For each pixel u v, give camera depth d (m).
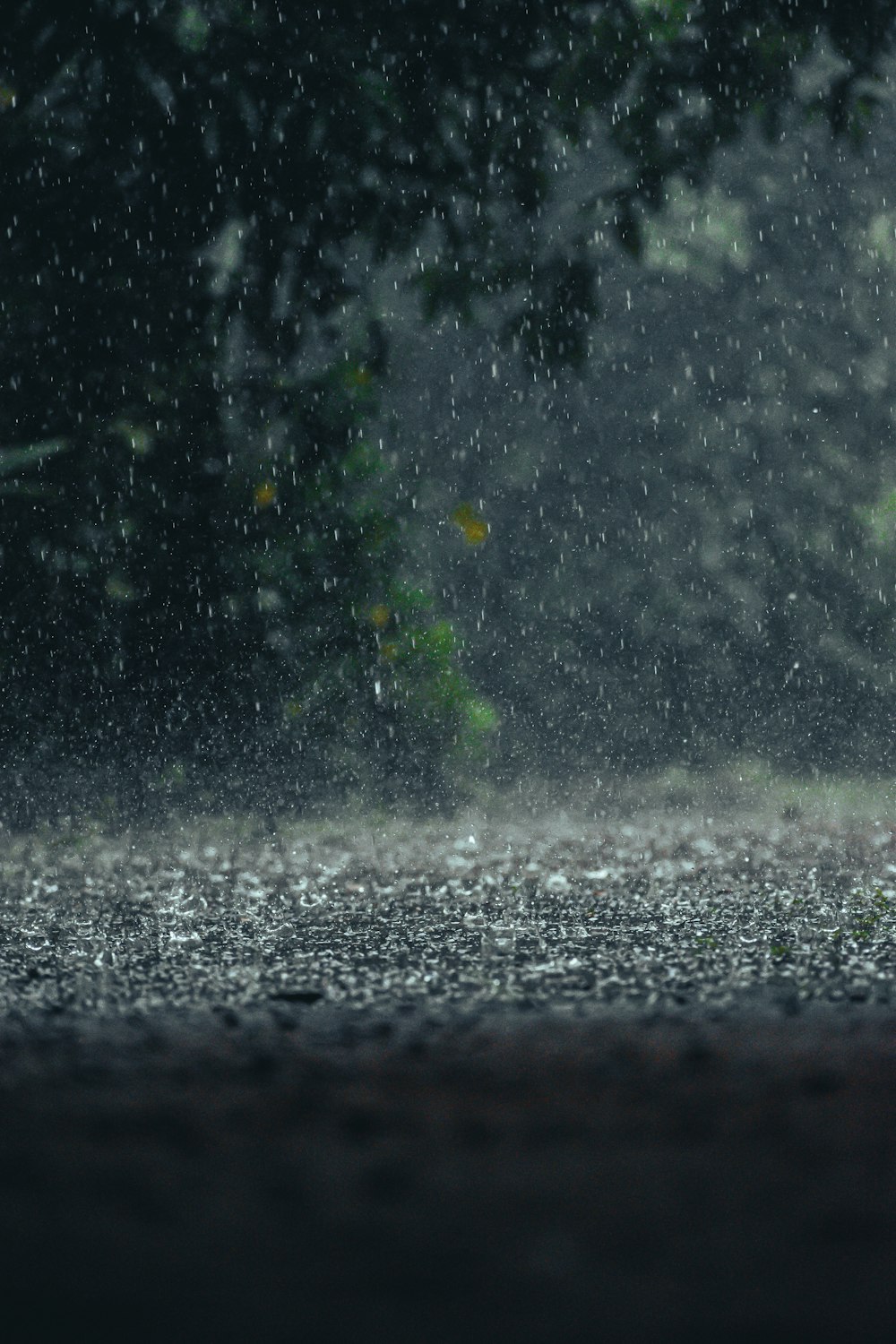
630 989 10.27
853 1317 4.34
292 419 25.64
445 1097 7.07
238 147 19.38
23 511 25.12
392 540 27.59
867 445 40.31
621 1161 5.96
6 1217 5.22
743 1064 7.74
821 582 39.00
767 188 38.78
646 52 19.17
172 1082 7.38
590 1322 4.31
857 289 40.09
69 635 25.69
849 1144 6.20
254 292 20.72
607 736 37.03
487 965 11.43
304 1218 5.23
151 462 25.12
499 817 26.08
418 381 38.97
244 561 26.30
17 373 23.55
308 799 26.61
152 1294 4.53
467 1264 4.77
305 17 19.06
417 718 27.47
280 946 12.56
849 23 18.95
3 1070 7.64
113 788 25.72
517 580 39.81
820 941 12.53
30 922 14.20
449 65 19.16
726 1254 4.86
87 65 19.31
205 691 26.33
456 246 19.92
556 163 19.80
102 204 20.20
